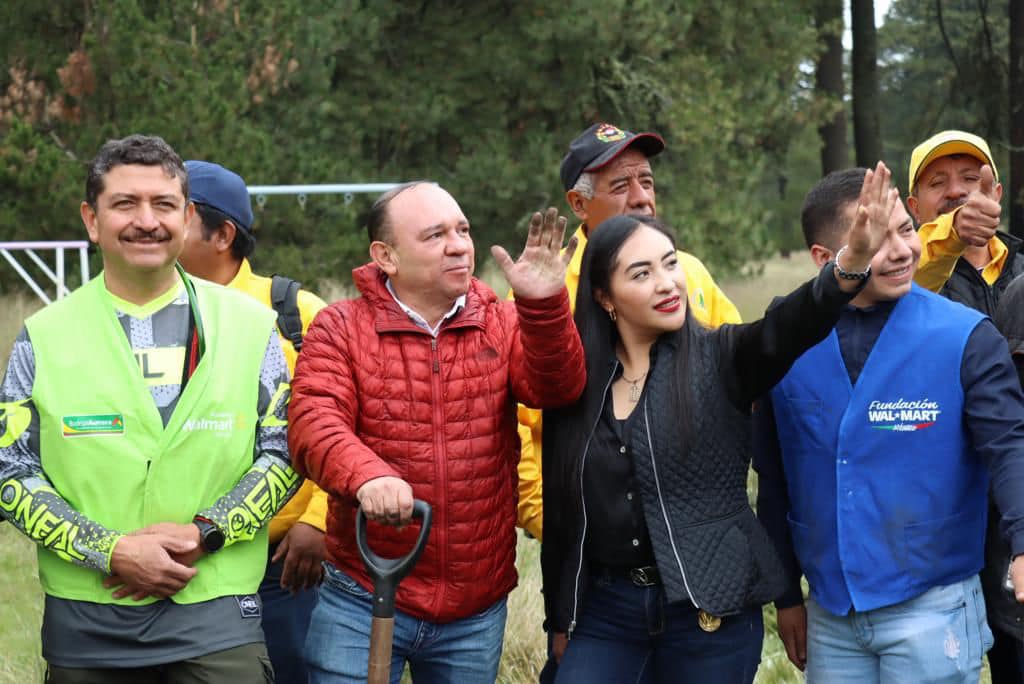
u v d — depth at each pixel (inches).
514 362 125.1
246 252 152.9
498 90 629.3
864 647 127.0
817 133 868.6
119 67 461.4
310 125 571.8
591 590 125.0
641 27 601.3
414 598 122.8
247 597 119.7
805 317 113.7
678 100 625.9
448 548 122.7
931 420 123.2
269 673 119.6
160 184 115.6
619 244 122.5
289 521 145.8
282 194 474.0
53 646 117.2
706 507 120.9
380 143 646.5
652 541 119.9
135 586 113.4
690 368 121.7
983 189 141.9
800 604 135.3
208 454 117.6
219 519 115.6
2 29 492.4
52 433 115.4
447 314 124.6
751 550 121.9
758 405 134.6
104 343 117.2
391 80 621.6
